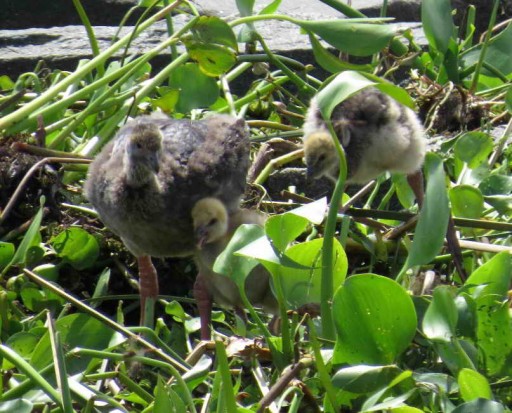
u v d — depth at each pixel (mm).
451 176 8586
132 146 6703
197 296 6809
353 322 5457
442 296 5555
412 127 7926
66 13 11750
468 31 10969
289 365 5531
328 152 7777
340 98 5324
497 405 4922
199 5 11523
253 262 5594
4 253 7094
